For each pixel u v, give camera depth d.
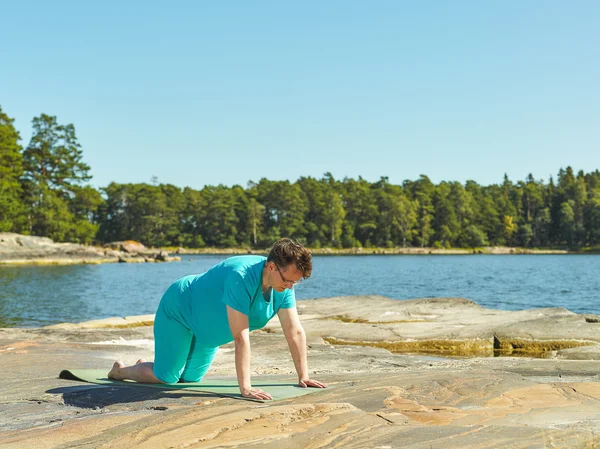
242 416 3.44
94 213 124.44
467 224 131.12
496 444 2.99
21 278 38.59
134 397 4.20
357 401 3.94
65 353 7.24
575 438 3.07
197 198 128.50
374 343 10.17
